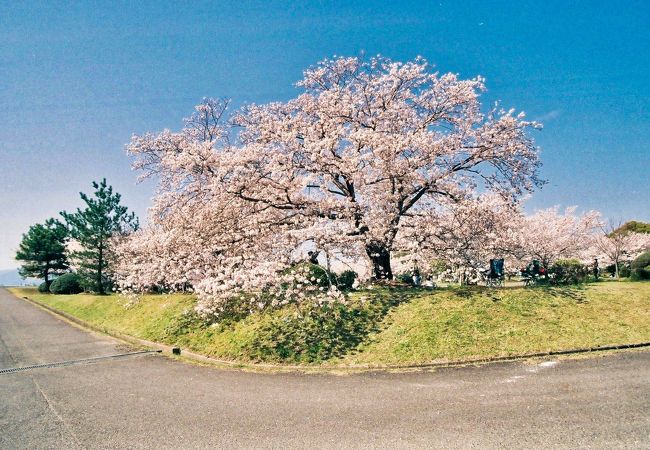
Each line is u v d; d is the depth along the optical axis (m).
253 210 18.06
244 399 9.63
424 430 7.31
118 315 22.62
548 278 18.56
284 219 18.08
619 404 7.78
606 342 11.40
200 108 25.31
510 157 18.41
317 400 9.26
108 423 8.54
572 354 11.02
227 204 17.12
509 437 6.81
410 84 20.31
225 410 8.97
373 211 17.14
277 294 14.20
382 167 17.48
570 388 8.77
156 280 20.47
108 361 14.30
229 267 15.69
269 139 19.50
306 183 17.28
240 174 16.30
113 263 34.22
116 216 35.44
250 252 17.06
